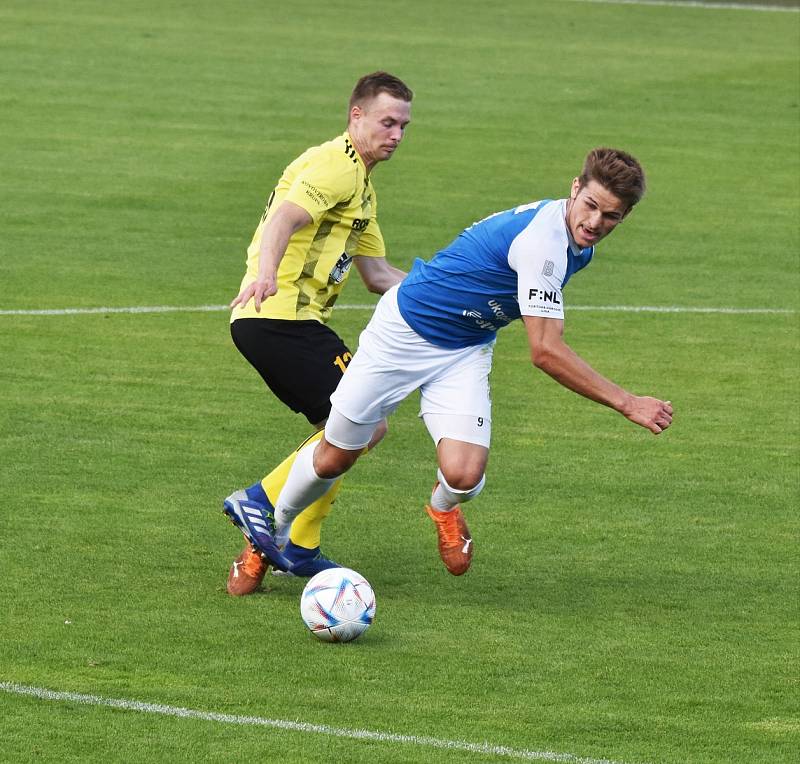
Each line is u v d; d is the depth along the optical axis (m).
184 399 29.44
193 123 61.97
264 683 16.73
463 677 17.14
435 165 56.00
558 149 59.88
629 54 84.12
